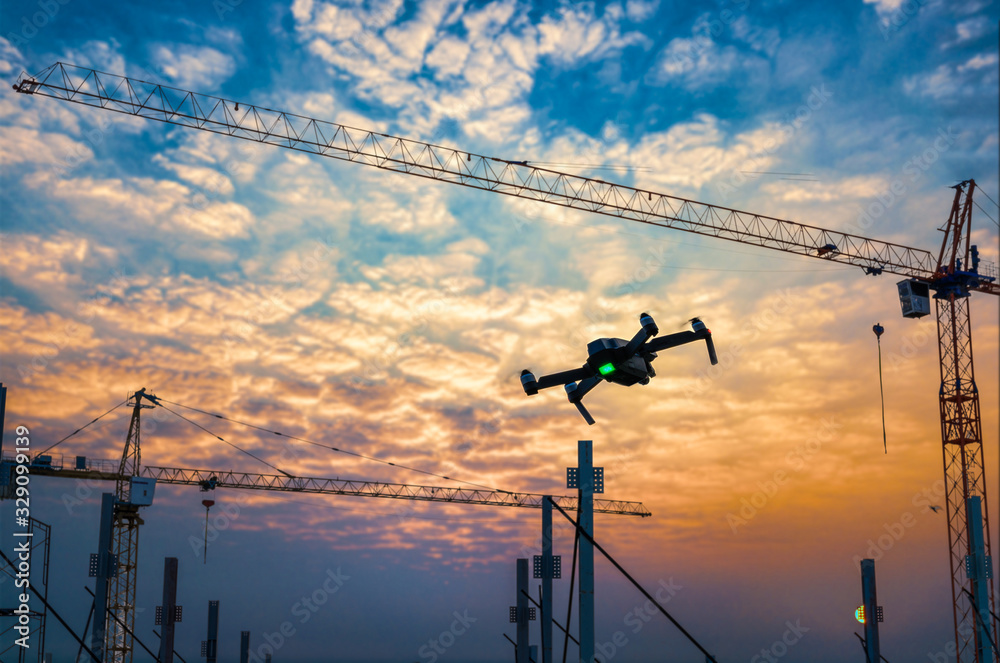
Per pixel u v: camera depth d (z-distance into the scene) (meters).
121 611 107.75
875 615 75.12
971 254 121.25
